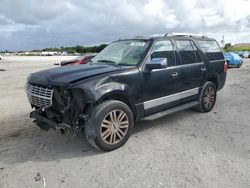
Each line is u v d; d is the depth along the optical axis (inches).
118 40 230.7
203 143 176.6
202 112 249.9
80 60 698.8
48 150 169.6
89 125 156.6
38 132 202.4
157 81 191.5
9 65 1226.0
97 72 165.5
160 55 198.4
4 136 195.6
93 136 156.2
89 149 169.8
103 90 157.0
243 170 139.4
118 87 165.2
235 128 206.8
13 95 367.9
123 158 155.9
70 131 161.3
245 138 185.2
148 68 182.9
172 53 209.8
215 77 255.4
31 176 137.9
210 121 225.5
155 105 194.4
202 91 240.4
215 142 178.1
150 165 146.5
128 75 172.9
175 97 210.7
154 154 160.4
